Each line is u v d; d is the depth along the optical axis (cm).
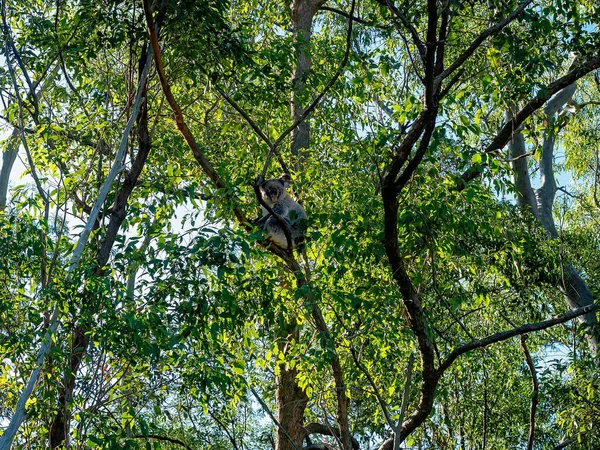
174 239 689
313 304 778
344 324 871
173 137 912
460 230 825
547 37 951
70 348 681
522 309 1137
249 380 1049
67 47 835
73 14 936
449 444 1349
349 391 872
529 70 881
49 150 802
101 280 652
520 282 1158
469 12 922
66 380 653
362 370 844
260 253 719
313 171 914
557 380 1188
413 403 1045
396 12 709
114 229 803
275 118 1052
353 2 845
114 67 929
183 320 682
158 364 699
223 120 1059
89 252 721
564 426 1159
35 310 679
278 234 861
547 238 1255
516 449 1380
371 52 929
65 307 652
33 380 627
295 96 966
